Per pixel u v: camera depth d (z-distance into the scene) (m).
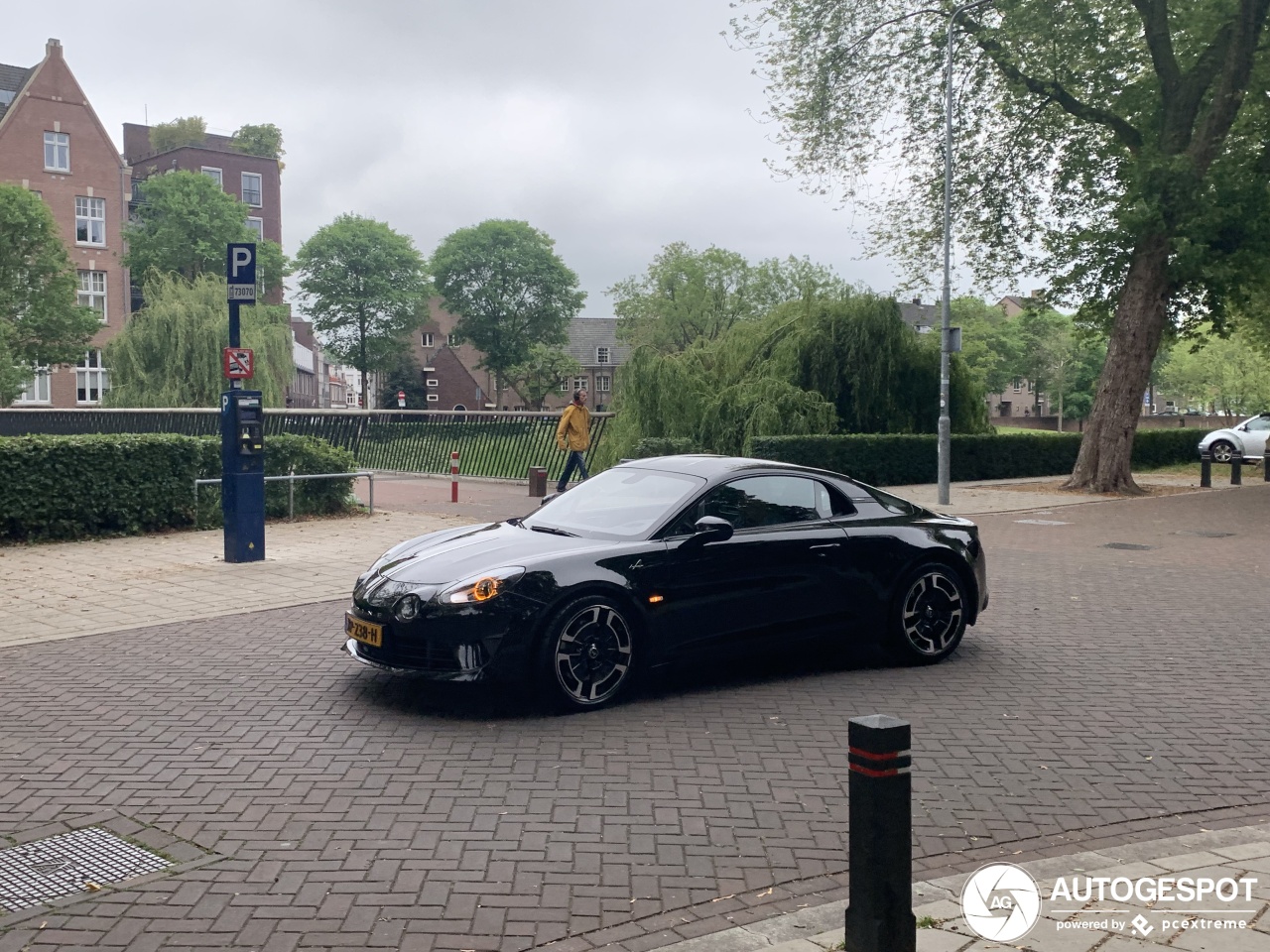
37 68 48.12
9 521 12.16
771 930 3.36
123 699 6.05
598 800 4.54
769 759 5.10
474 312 75.50
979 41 21.89
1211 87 22.02
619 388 22.59
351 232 67.75
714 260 69.19
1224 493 22.33
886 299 23.67
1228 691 6.46
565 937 3.34
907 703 6.12
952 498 20.59
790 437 20.36
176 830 4.18
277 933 3.34
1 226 38.56
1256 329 32.59
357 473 15.30
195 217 53.00
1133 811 4.50
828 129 22.95
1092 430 22.22
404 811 4.39
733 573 6.30
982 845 4.13
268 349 39.50
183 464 13.43
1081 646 7.72
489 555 6.02
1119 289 23.06
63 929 3.36
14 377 38.50
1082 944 3.21
